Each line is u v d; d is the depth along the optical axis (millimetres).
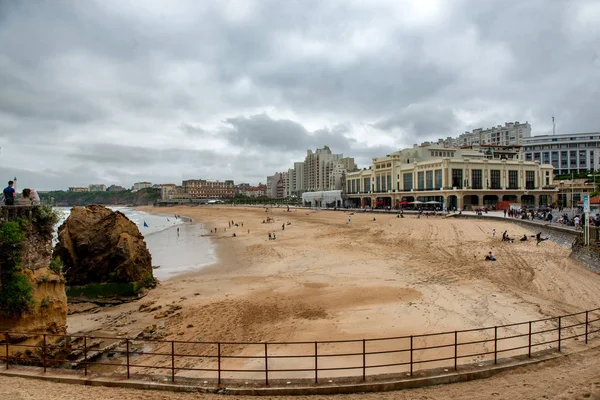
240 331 18391
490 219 56562
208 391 9656
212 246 54656
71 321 21625
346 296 23438
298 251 44031
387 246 42812
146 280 28641
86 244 28438
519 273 26719
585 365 10359
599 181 93250
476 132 179625
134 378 10414
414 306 20547
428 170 88688
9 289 13836
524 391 9047
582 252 28984
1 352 13336
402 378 9922
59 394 9164
